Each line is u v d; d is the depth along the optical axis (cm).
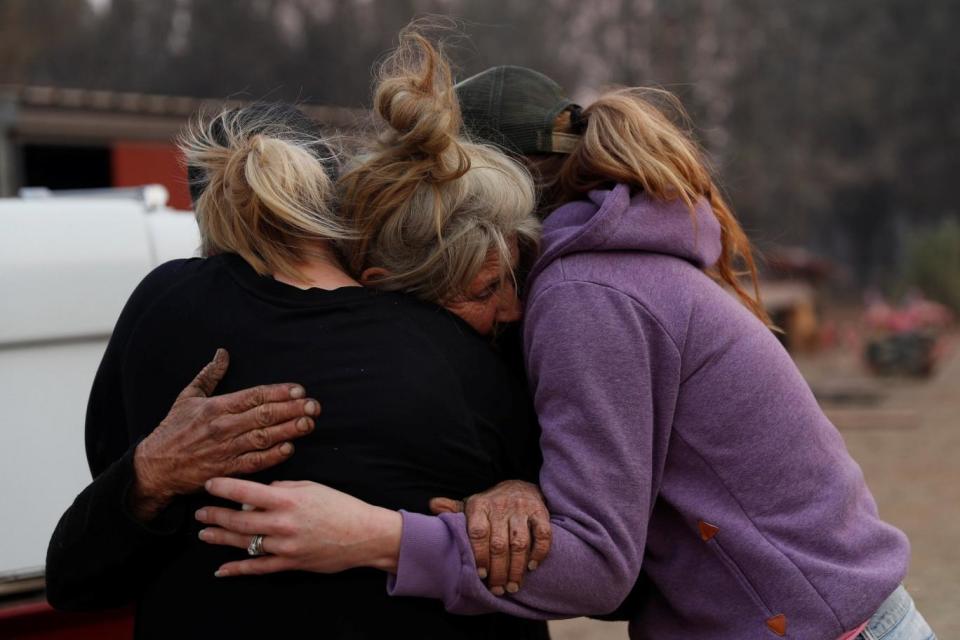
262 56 6028
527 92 287
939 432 1523
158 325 238
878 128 6066
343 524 215
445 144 236
